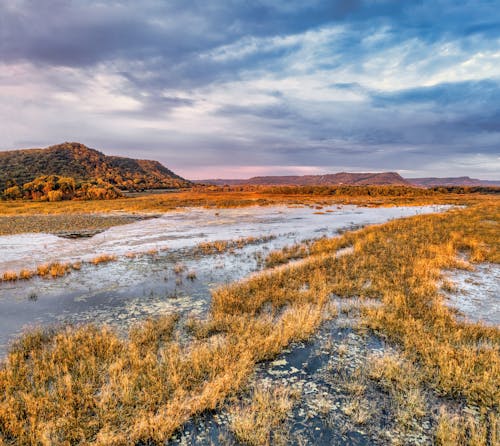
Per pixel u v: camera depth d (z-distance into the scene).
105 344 6.06
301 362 5.63
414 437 3.84
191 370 5.20
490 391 4.47
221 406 4.46
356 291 9.20
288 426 4.08
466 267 11.45
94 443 3.80
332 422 4.13
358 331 6.71
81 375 5.11
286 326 6.60
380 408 4.38
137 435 3.89
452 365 5.09
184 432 4.04
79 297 9.46
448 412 4.26
